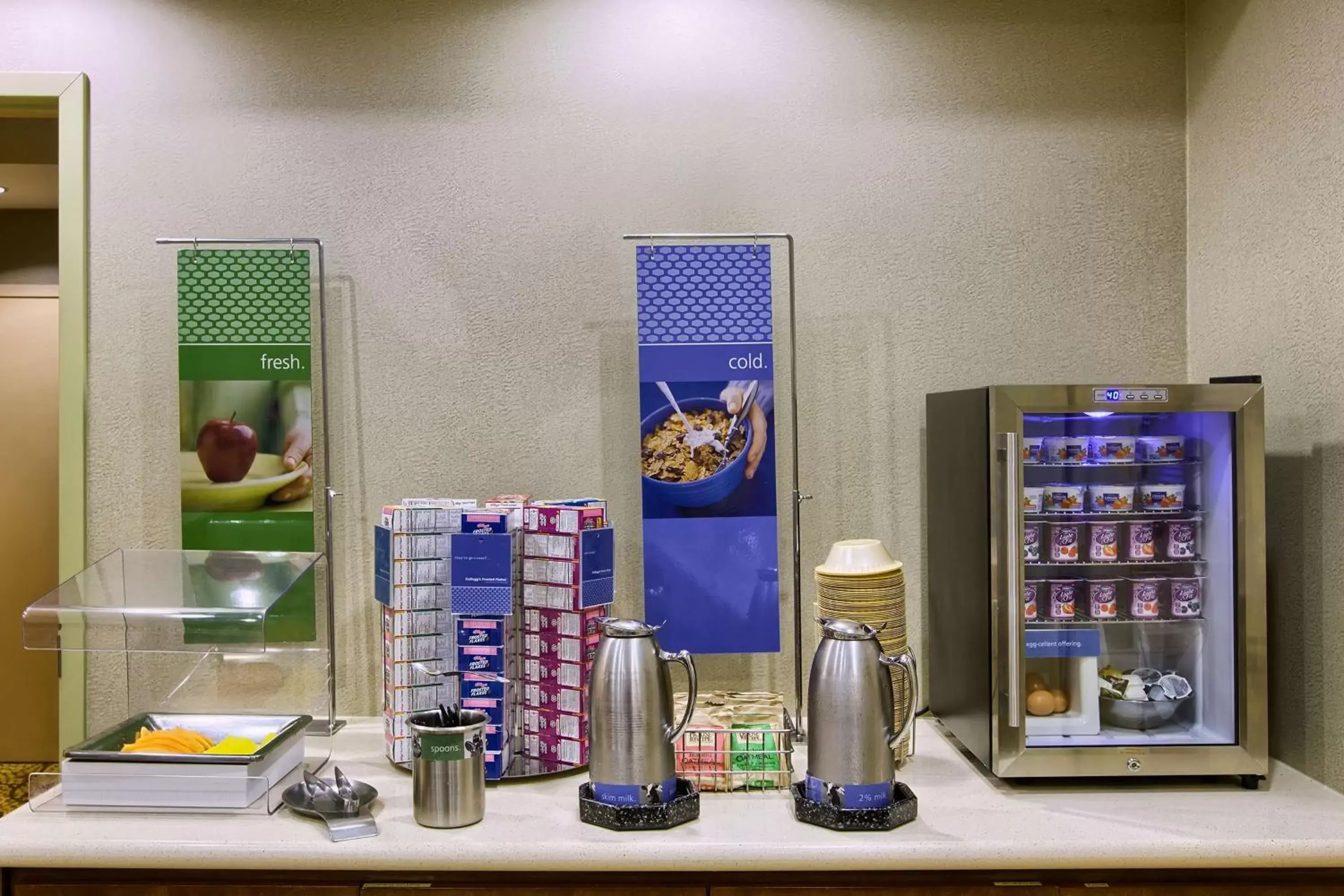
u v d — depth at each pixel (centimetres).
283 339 207
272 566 188
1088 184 218
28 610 165
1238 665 168
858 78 217
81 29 214
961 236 217
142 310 215
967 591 181
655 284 202
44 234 411
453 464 216
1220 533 172
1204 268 211
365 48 215
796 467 203
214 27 215
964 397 181
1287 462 181
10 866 157
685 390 202
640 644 159
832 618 183
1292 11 176
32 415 405
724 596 202
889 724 158
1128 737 174
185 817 162
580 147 216
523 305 216
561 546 180
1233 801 166
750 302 202
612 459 217
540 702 183
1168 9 217
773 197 216
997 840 150
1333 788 170
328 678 196
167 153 215
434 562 183
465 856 149
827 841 150
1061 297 217
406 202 216
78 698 212
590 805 158
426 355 216
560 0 216
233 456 207
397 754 182
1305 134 173
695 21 216
